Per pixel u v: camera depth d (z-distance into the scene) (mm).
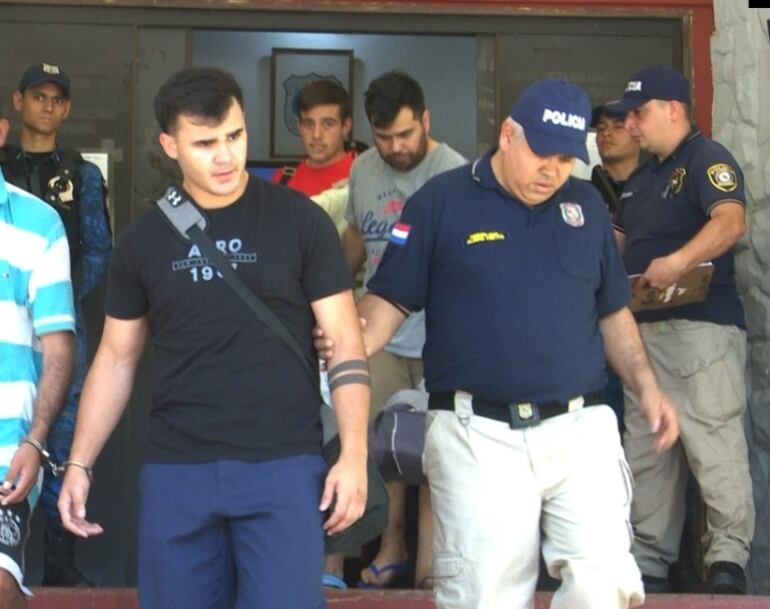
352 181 5414
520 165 3865
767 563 6012
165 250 3537
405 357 5352
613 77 6367
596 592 3807
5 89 6246
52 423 3848
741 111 6102
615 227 5641
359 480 3477
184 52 6297
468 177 4004
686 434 5410
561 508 3910
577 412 3945
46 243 3910
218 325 3490
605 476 3906
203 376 3498
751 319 6059
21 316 3873
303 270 3574
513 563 3873
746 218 6055
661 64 6371
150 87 6293
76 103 6281
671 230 5398
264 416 3490
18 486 3713
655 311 5484
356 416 3541
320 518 3492
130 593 4957
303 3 6297
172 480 3494
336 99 5758
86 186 5828
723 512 5344
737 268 6141
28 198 3924
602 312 4121
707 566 5336
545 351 3893
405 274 4008
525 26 6367
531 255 3920
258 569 3443
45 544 5719
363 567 5719
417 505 5637
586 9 6352
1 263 3830
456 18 6344
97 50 6277
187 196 3564
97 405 3676
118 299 3639
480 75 6375
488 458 3904
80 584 5648
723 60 6238
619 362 4160
